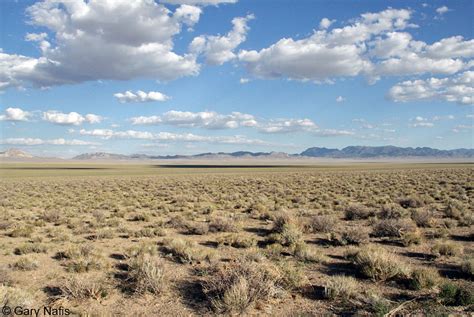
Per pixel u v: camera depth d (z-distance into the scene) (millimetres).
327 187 46188
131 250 13984
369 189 41688
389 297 9461
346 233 16422
